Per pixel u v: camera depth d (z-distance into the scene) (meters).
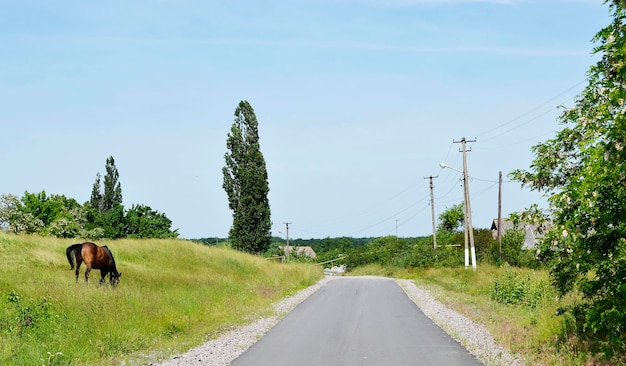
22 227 50.00
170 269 33.59
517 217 10.66
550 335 11.55
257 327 15.88
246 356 11.22
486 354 10.96
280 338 13.70
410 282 39.03
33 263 25.39
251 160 54.59
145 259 36.12
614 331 9.41
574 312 10.97
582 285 9.95
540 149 10.59
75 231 55.59
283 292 29.22
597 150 8.71
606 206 8.98
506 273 23.39
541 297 18.56
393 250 76.62
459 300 23.69
